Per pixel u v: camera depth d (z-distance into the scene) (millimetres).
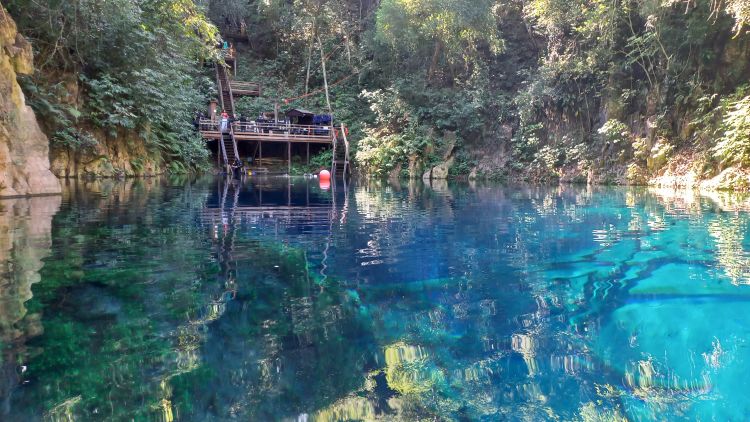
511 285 2719
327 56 30078
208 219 5387
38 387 1446
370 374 1601
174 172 16094
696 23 13164
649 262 3291
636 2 14930
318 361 1701
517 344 1863
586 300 2426
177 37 16391
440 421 1318
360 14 29656
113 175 12617
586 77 17000
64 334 1873
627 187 13344
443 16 20578
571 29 17562
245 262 3225
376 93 24172
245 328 1987
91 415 1306
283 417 1322
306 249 3746
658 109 14445
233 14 31125
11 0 10219
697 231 4691
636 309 2264
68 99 11719
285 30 30672
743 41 12602
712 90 13195
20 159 7387
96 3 11242
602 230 4828
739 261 3289
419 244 4031
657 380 1555
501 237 4402
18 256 3227
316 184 14133
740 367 1638
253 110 26484
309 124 24812
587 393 1480
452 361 1716
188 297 2404
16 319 2025
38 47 11312
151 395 1422
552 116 18500
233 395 1424
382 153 21797
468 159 21266
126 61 13391
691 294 2496
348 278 2848
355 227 5004
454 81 23375
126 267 2982
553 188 13133
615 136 15633
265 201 7965
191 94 18641
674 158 13414
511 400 1436
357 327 2033
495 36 20906
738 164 11031
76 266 2963
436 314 2211
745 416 1327
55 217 5152
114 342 1806
